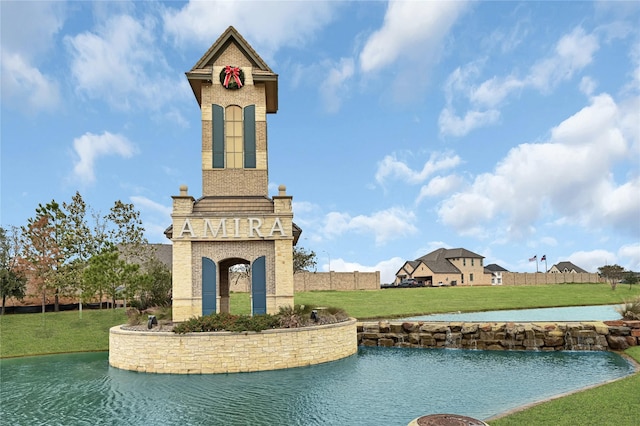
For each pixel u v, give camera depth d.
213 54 26.41
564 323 25.48
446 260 107.31
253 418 13.23
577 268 130.25
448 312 39.03
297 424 12.65
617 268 65.19
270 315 21.77
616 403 12.25
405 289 63.59
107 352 26.36
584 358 22.38
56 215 39.38
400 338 26.95
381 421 12.76
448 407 13.91
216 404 14.71
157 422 13.08
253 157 26.09
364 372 19.25
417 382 17.36
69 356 25.23
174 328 20.23
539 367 20.12
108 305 42.34
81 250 40.53
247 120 26.30
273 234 23.91
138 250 45.88
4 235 41.56
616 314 36.31
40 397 16.11
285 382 17.50
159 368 19.58
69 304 42.34
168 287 31.89
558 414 11.47
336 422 12.76
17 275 39.22
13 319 33.69
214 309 23.33
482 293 56.31
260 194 25.78
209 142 26.03
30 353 26.20
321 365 20.81
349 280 68.44
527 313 37.94
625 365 20.28
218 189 25.66
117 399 15.59
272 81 26.58
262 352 19.75
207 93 26.36
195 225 23.69
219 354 19.45
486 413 13.07
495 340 25.53
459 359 22.47
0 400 15.78
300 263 75.12
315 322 22.42
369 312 38.34
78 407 14.78
